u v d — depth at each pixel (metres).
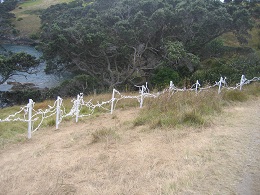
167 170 4.40
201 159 4.77
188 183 3.96
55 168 4.64
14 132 7.08
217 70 16.66
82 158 5.02
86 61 22.41
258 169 4.38
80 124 7.74
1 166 4.84
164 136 6.02
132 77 21.69
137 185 3.98
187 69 19.73
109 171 4.45
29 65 21.25
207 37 21.86
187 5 21.56
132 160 4.85
